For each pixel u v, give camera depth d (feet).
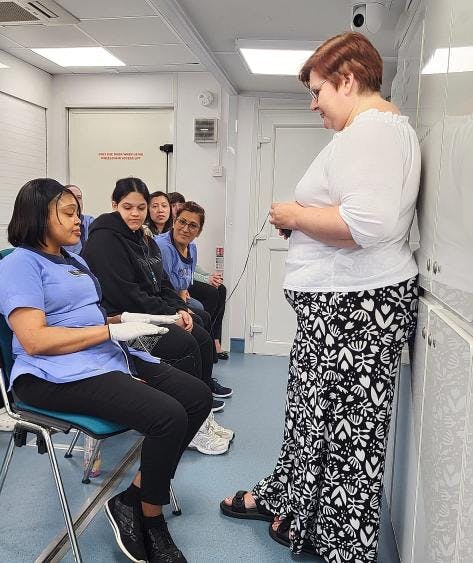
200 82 14.37
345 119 4.66
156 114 14.89
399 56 7.86
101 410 4.91
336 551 4.87
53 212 5.08
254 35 10.12
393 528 5.57
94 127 15.14
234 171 14.39
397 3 7.80
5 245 13.24
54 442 8.14
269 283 14.80
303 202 4.92
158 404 4.89
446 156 3.47
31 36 11.50
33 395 4.93
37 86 14.17
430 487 3.61
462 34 3.13
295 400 5.65
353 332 4.56
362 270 4.48
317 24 9.53
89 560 5.30
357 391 4.60
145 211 7.86
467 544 2.61
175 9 8.48
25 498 6.42
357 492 4.70
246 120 14.30
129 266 7.57
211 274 14.67
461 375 2.87
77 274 5.45
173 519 6.18
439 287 3.60
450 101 3.41
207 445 8.03
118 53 12.69
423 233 4.33
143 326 5.15
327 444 4.89
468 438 2.66
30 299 4.79
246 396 10.96
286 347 14.94
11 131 13.30
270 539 5.81
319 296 4.76
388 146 4.10
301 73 4.88
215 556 5.49
